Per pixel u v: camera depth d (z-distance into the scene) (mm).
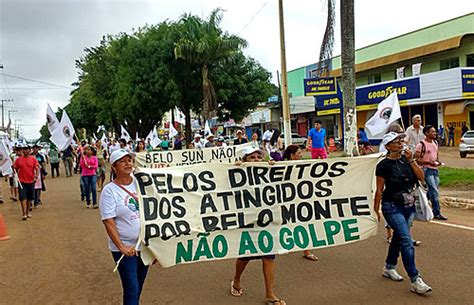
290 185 5711
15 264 7625
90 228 10562
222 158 13344
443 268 6219
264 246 5480
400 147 5570
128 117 45969
